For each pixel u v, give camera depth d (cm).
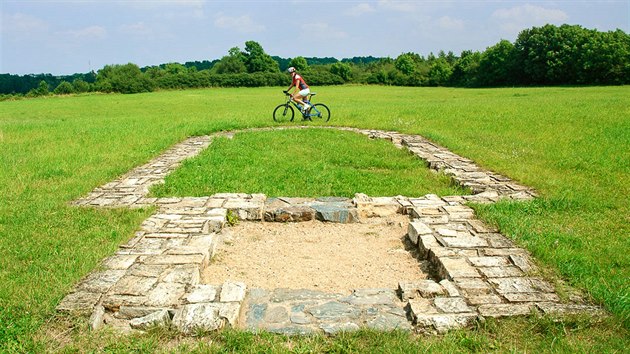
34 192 718
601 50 4762
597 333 337
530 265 437
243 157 984
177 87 5747
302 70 6881
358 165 949
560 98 2556
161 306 365
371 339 327
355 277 475
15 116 2545
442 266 443
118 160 966
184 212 613
